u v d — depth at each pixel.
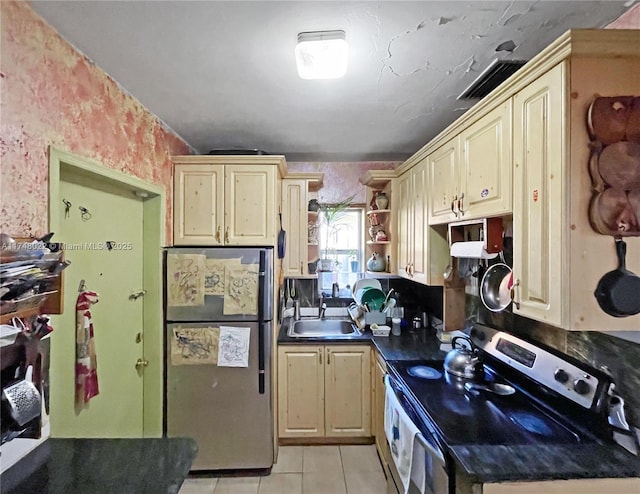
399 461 1.56
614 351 1.25
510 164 1.35
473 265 2.14
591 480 1.06
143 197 2.20
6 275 0.98
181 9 1.17
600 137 1.07
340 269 3.37
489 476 1.05
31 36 1.15
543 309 1.17
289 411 2.62
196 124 2.29
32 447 1.19
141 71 1.58
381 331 2.67
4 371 1.01
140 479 1.07
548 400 1.49
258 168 2.42
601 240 1.09
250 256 2.28
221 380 2.29
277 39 1.34
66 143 1.32
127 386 2.05
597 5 1.16
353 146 2.83
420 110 2.05
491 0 1.14
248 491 2.16
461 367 1.84
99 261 1.77
